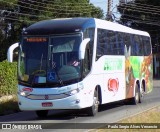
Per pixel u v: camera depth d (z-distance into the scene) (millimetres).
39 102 16328
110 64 19531
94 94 17719
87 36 17000
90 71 17109
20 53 17000
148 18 66938
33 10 53031
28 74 16625
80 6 54969
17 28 52875
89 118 16875
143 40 25641
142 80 24703
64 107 16266
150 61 27031
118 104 23219
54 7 53250
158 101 24750
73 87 16219
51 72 16359
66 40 16594
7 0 51125
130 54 22641
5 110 20531
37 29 16969
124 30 22000
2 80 29125
